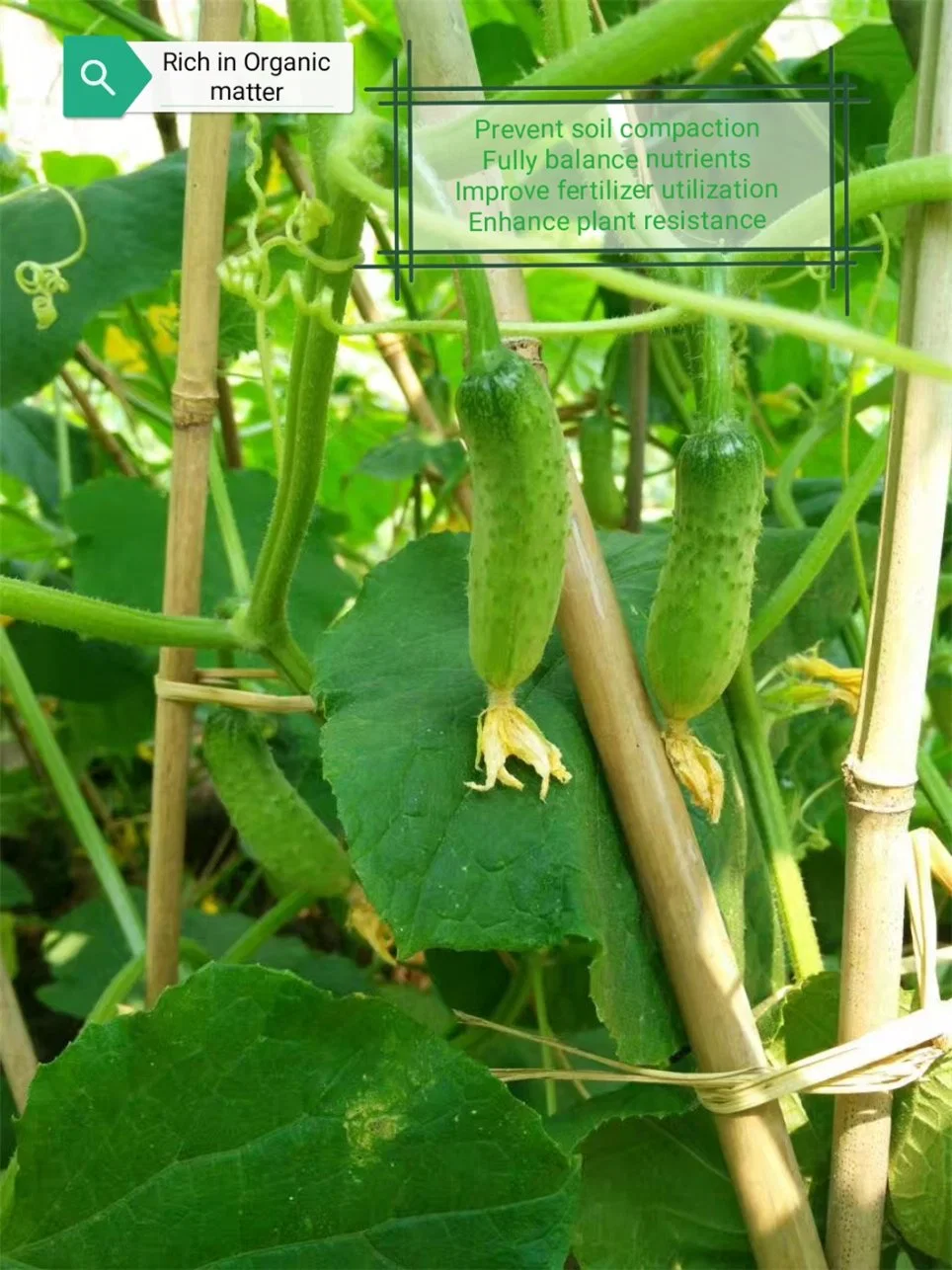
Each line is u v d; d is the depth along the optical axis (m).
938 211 0.26
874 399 0.50
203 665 0.54
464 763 0.29
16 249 0.44
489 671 0.26
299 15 0.24
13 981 0.64
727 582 0.26
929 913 0.30
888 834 0.29
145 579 0.56
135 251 0.45
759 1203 0.29
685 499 0.25
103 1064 0.28
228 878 0.71
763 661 0.42
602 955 0.27
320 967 0.55
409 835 0.28
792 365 0.69
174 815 0.40
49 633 0.59
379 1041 0.29
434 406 0.61
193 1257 0.29
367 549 1.03
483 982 0.44
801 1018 0.34
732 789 0.34
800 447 0.51
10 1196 0.30
